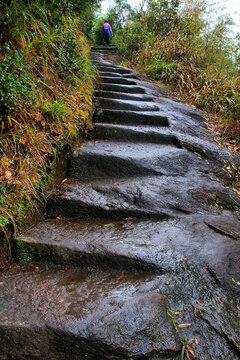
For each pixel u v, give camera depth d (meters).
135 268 1.49
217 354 1.06
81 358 1.01
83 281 1.38
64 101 2.61
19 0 2.52
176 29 7.07
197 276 1.44
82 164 2.46
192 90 4.81
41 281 1.34
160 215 2.00
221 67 5.34
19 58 1.87
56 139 2.20
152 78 5.72
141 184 2.29
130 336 1.07
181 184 2.40
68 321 1.08
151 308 1.19
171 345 1.06
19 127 1.83
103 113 3.43
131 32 8.87
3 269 1.42
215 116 4.13
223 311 1.25
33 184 1.78
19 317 1.07
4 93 1.66
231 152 3.16
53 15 2.99
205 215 2.06
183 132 3.37
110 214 1.98
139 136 3.09
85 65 3.55
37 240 1.57
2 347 0.99
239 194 2.50
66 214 1.98
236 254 1.60
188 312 1.22
